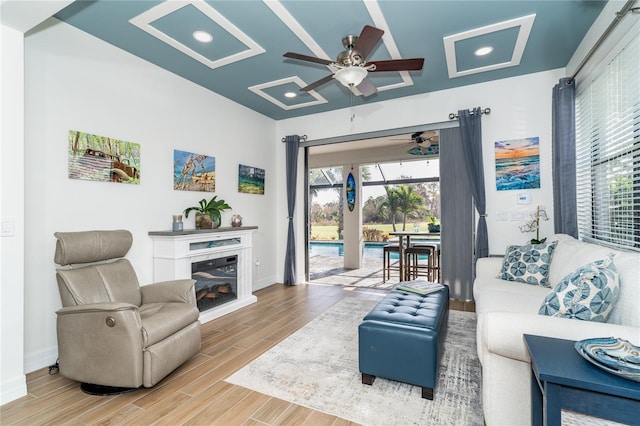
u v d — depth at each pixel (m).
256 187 5.11
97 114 2.94
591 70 2.87
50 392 2.14
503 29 2.86
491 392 1.56
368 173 9.39
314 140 5.33
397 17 2.66
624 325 1.52
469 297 4.20
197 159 4.00
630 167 2.34
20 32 2.13
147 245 3.36
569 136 3.23
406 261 5.58
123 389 2.16
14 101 2.10
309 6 2.51
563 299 1.61
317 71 3.70
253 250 5.04
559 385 1.08
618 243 2.55
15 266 2.09
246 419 1.84
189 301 2.74
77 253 2.47
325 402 2.00
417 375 2.01
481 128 4.10
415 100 4.53
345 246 7.48
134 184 3.25
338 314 3.76
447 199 4.32
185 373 2.38
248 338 3.05
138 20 2.67
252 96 4.47
